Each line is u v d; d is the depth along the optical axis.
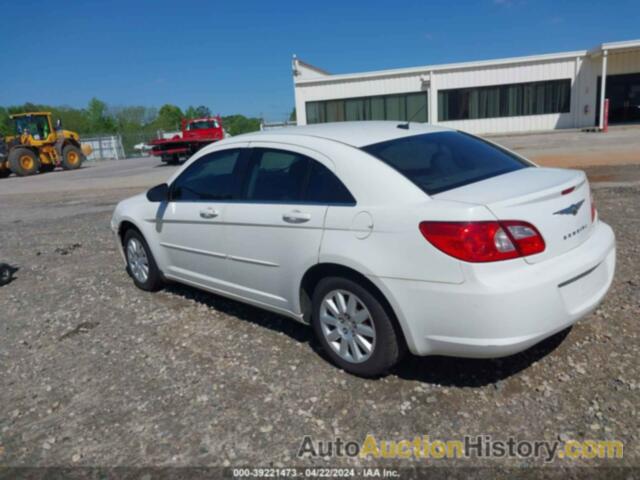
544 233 2.79
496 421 2.80
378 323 3.09
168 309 4.79
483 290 2.64
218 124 27.50
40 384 3.59
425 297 2.81
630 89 26.41
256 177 3.85
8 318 4.95
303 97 29.41
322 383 3.29
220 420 2.99
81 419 3.12
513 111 27.05
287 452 2.70
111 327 4.48
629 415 2.74
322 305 3.41
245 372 3.51
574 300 2.90
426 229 2.77
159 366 3.69
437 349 2.90
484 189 2.94
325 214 3.23
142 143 44.44
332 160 3.33
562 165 12.10
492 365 3.32
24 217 11.69
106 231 8.95
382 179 3.07
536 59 26.05
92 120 80.62
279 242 3.56
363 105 28.78
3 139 25.19
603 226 3.46
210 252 4.25
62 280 6.10
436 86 27.47
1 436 3.02
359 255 3.04
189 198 4.47
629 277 4.50
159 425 3.00
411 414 2.92
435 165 3.26
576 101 26.30
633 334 3.53
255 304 4.02
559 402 2.90
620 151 14.03
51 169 28.89
